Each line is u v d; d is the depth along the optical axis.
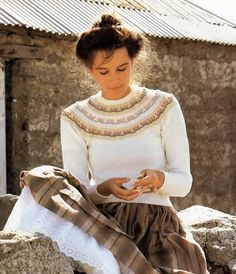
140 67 3.53
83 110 3.49
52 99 9.02
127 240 3.20
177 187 3.34
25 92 8.77
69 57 9.07
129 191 3.26
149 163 3.41
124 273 3.17
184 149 3.43
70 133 3.49
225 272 4.35
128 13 10.30
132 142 3.40
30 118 8.83
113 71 3.32
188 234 3.49
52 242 3.07
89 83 3.66
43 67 8.88
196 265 3.35
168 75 10.47
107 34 3.26
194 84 10.91
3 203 4.52
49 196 3.19
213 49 11.15
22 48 8.65
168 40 10.27
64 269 3.10
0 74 8.55
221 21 11.89
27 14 8.66
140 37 3.36
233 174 11.64
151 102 3.44
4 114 8.62
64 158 3.51
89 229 3.17
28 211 3.20
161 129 3.43
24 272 2.99
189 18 11.33
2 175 8.62
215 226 4.54
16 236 3.02
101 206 3.44
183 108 10.76
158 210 3.43
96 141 3.44
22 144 8.81
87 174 3.48
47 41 8.84
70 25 8.85
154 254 3.34
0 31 8.41
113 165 3.42
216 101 11.30
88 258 3.10
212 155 11.26
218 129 11.35
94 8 9.73
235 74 11.58
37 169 3.30
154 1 11.39
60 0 9.43
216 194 11.33
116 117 3.43
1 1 8.75
